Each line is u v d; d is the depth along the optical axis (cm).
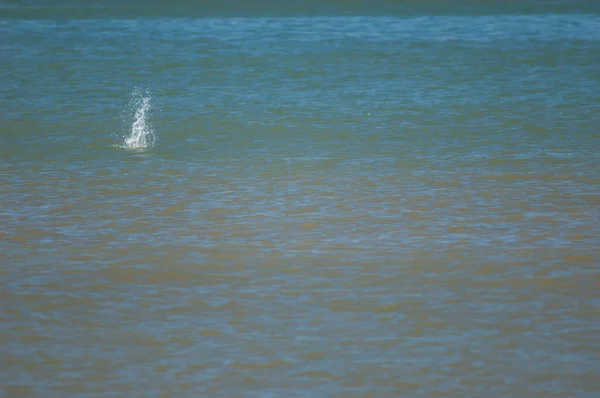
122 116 7838
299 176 5925
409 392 3294
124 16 14050
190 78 9562
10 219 5088
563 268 4338
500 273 4294
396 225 4950
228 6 14888
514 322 3803
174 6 14925
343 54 10925
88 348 3616
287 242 4712
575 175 5872
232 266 4416
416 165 6181
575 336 3672
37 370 3450
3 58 10644
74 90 8938
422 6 14850
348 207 5262
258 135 7150
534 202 5322
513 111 7925
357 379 3378
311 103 8325
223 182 5797
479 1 15212
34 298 4053
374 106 8188
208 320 3853
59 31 12700
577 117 7662
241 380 3378
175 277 4291
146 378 3394
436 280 4228
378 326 3788
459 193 5509
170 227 4950
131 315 3900
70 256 4538
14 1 15588
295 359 3525
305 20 13600
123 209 5259
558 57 10700
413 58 10675
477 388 3312
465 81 9344
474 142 6844
